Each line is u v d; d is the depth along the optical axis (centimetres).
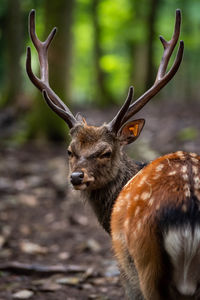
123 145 667
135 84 3494
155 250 446
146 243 450
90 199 653
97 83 3594
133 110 664
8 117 2286
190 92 4691
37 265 849
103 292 762
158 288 454
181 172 477
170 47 697
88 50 4459
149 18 3175
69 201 1287
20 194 1327
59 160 1664
